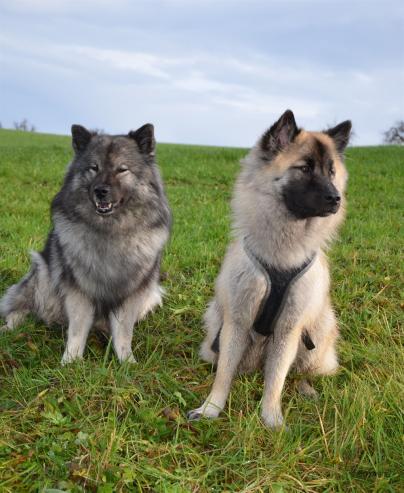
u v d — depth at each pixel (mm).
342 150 1595
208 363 1669
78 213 1689
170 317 1917
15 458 1220
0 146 9148
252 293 1473
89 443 1259
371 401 1410
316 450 1316
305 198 1427
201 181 5176
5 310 1896
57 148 8492
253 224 1480
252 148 1549
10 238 2629
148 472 1206
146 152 1805
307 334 1577
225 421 1441
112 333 1747
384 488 1224
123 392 1398
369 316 1973
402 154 8109
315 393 1569
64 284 1699
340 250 2625
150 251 1757
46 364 1590
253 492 1198
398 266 2396
